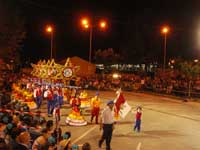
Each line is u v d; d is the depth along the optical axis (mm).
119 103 18750
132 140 17922
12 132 9531
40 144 9914
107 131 15391
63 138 11078
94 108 21766
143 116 26078
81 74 50656
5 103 18828
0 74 37062
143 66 66438
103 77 50969
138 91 46375
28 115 13766
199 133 20312
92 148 15852
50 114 23844
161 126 22156
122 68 67188
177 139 18531
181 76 45281
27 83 30266
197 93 38656
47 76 31188
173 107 31953
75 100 21719
